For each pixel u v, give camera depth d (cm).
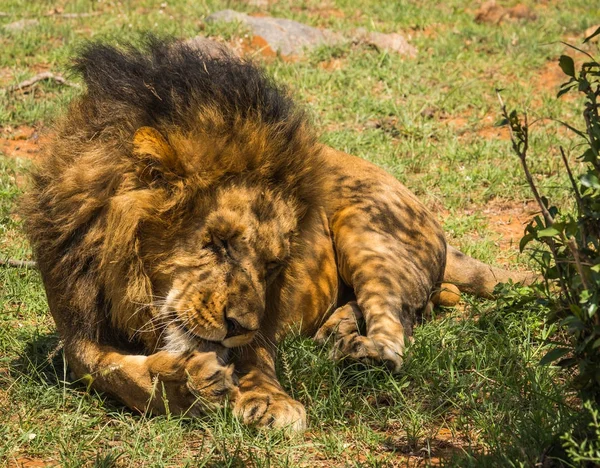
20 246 1313
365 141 1873
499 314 1078
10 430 798
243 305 796
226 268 798
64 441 782
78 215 817
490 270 1219
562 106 2192
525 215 1612
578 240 672
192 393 806
